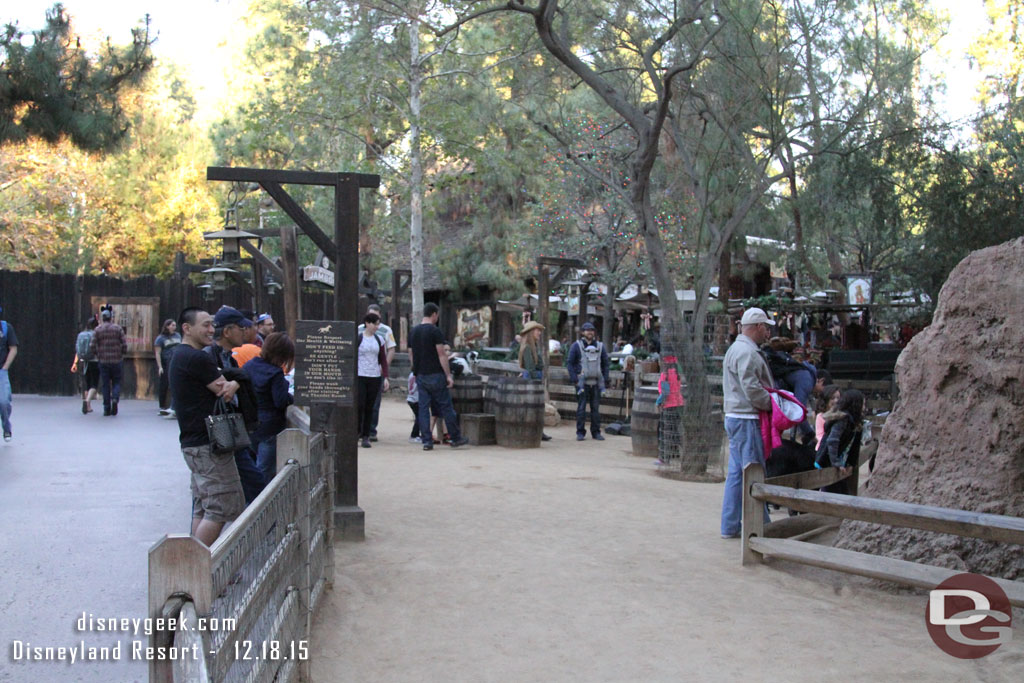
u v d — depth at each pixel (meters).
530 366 15.59
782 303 23.31
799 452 8.64
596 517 8.73
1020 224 18.20
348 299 7.82
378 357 13.52
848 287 22.89
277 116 24.03
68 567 6.40
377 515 8.64
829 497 6.38
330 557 6.27
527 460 12.47
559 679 4.79
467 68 22.22
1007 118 19.02
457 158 24.50
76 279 21.33
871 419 15.59
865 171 17.77
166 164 35.22
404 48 22.81
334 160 26.92
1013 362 6.25
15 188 33.28
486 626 5.61
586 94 20.58
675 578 6.66
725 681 4.76
